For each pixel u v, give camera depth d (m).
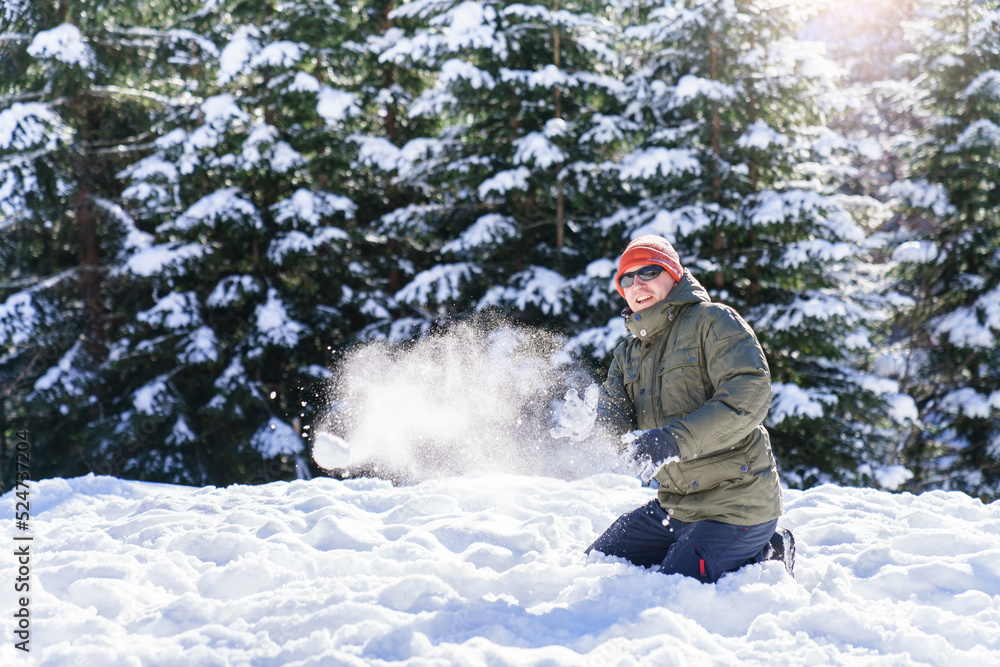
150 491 4.86
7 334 10.56
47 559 3.02
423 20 11.84
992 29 12.12
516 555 3.12
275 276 11.41
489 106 11.08
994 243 12.24
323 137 11.24
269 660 2.06
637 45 11.43
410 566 2.80
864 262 12.67
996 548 3.05
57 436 12.20
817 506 4.16
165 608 2.41
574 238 11.95
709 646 2.12
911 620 2.37
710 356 2.44
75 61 10.41
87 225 11.48
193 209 10.63
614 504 4.12
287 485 4.86
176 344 10.65
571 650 2.07
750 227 9.65
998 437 11.64
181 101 12.09
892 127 19.39
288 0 11.30
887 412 9.73
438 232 12.04
